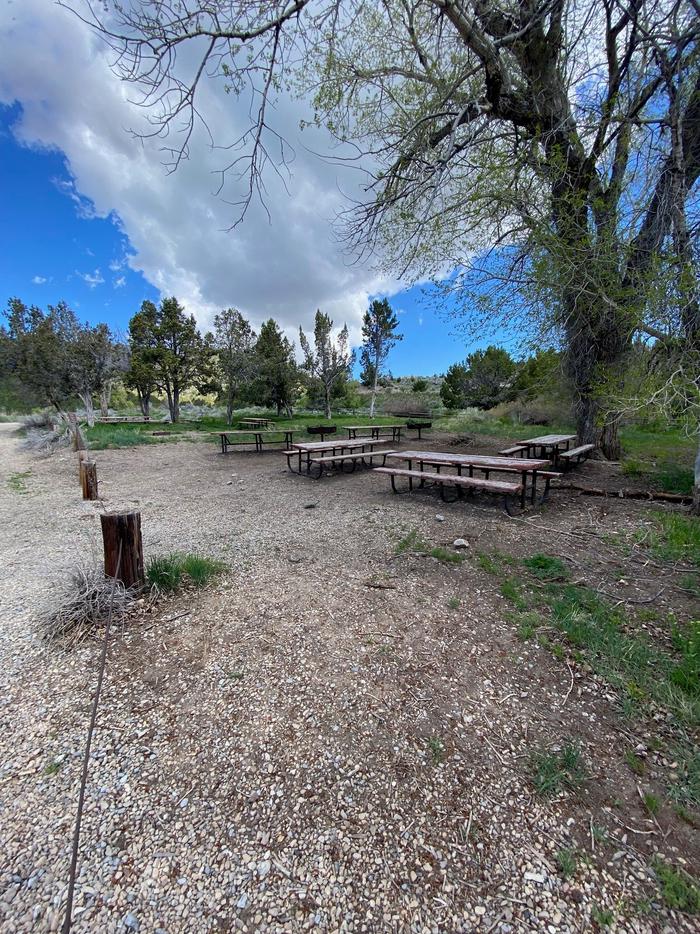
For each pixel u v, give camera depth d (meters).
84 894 1.25
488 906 1.21
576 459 7.75
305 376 26.48
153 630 2.70
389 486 6.97
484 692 2.07
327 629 2.65
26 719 1.98
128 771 1.69
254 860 1.35
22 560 4.03
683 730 1.80
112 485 7.62
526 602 2.87
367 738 1.83
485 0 4.28
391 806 1.52
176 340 21.66
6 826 1.47
